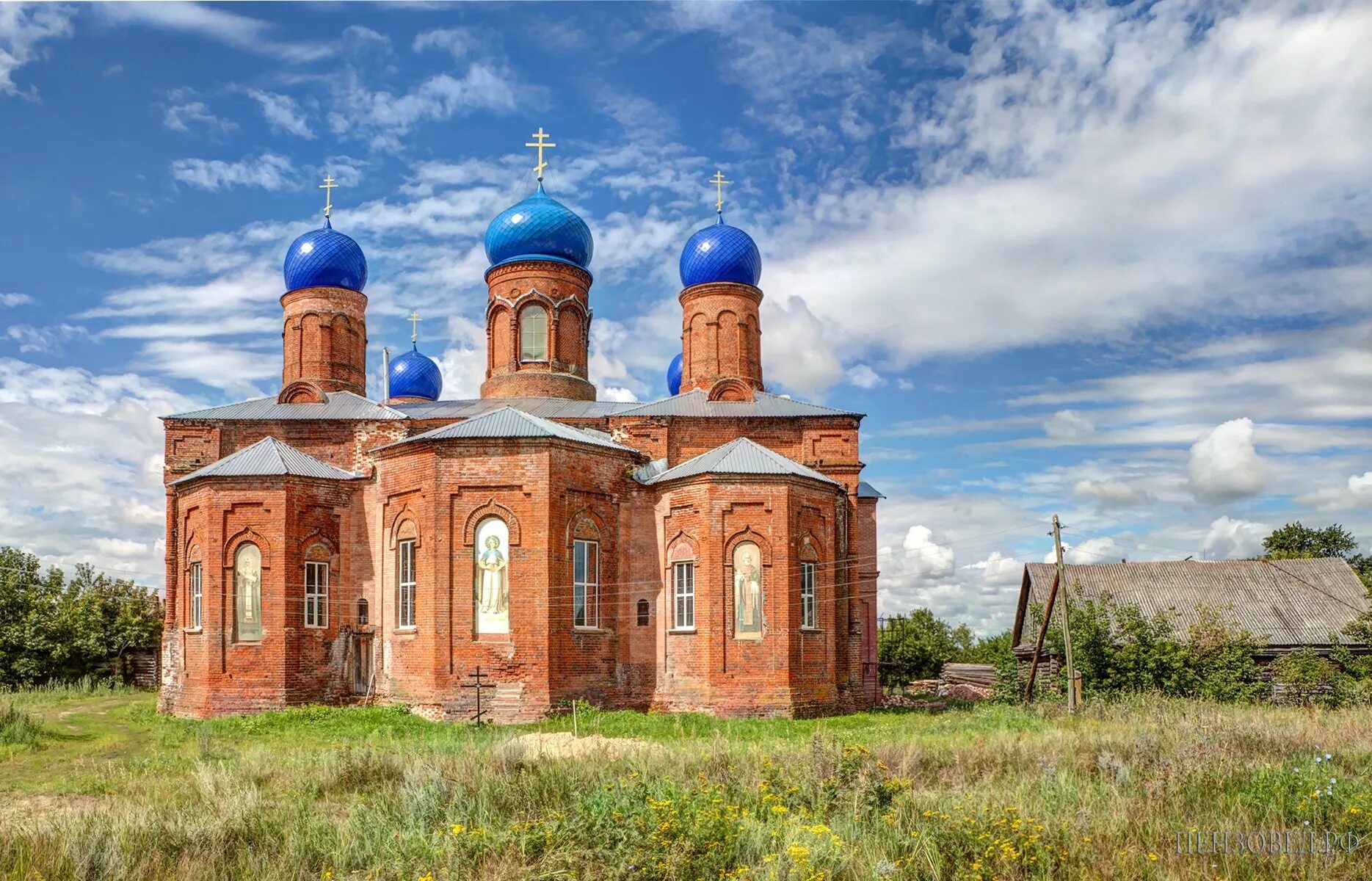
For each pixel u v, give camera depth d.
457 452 31.73
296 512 33.22
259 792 17.16
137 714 33.72
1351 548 64.50
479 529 31.53
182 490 34.81
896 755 19.48
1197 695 36.03
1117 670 37.16
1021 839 12.88
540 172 42.88
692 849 12.55
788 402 38.91
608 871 12.25
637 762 18.23
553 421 36.31
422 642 31.30
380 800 16.27
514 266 41.22
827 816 15.02
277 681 32.09
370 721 29.48
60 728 29.66
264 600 32.59
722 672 31.67
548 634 30.72
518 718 30.12
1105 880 12.05
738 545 32.38
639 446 36.84
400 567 32.81
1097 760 18.83
